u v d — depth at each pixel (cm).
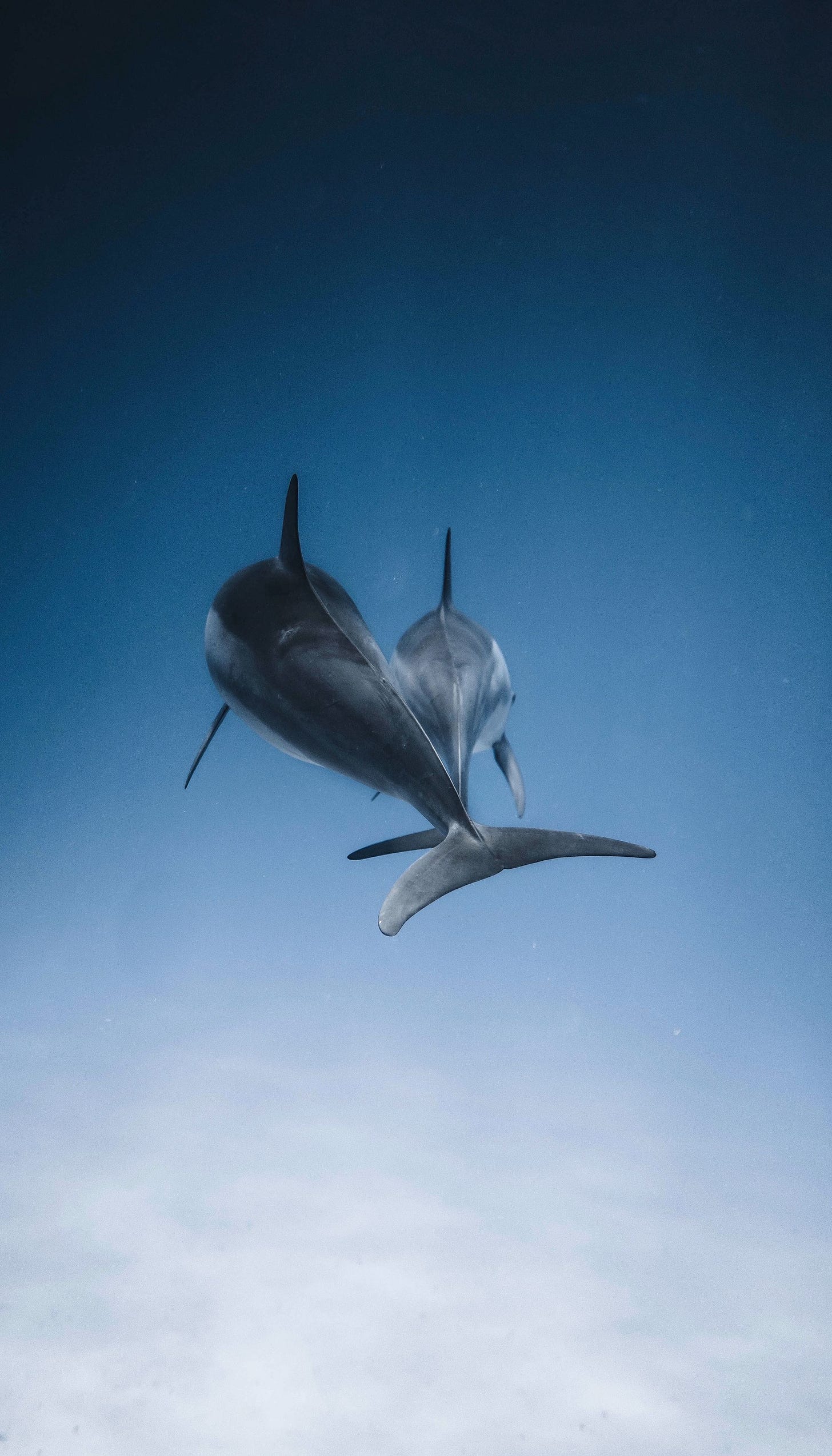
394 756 339
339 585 421
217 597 401
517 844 331
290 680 358
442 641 454
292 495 373
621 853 331
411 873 313
